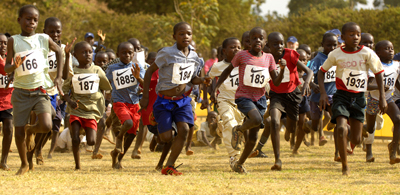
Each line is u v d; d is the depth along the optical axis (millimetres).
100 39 34500
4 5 112062
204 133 32969
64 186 14797
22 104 16938
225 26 130625
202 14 105750
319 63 26422
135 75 19953
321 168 21078
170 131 17891
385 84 22516
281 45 21203
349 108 18875
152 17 117375
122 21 111625
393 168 21016
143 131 25953
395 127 22016
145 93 18328
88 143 21312
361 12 97625
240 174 18531
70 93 21469
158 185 14961
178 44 18156
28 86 16922
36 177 16609
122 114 21531
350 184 15727
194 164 23047
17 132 17094
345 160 18469
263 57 18828
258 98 18766
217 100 22672
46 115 16953
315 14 104438
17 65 16172
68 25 104312
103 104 21938
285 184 15648
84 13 113000
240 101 18562
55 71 21359
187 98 18344
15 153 29359
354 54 18578
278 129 20328
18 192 13625
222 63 23469
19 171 17531
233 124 21219
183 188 14469
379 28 90438
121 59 22797
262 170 20234
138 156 25984
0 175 17359
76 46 21656
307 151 30078
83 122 21484
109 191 13914
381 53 22703
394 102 22906
